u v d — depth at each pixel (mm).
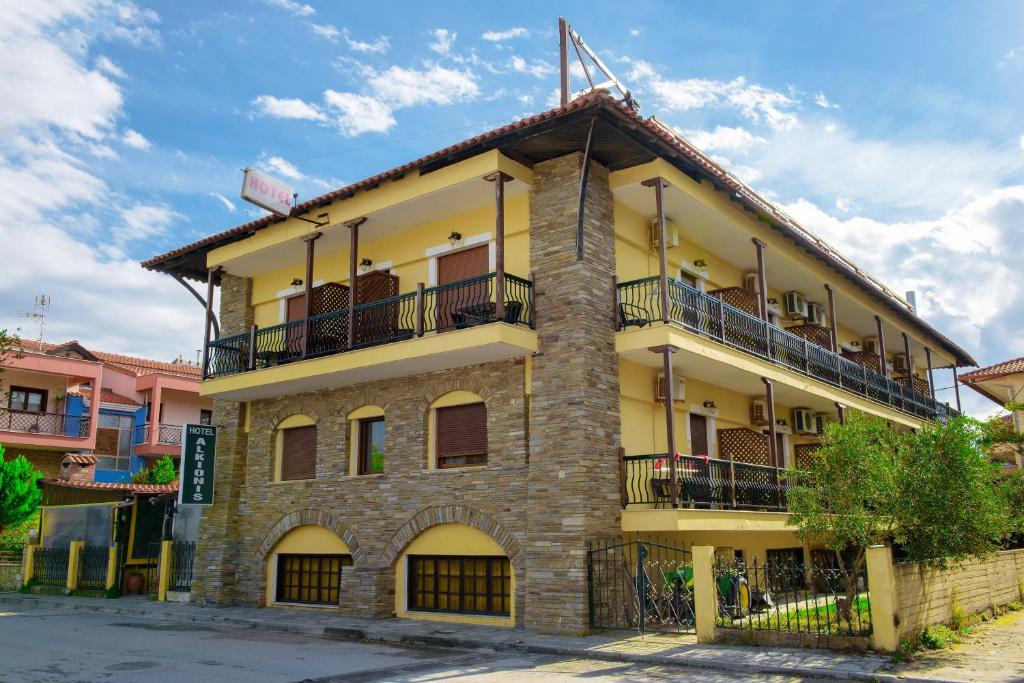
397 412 17172
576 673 10555
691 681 9859
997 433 13688
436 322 15875
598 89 14031
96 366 36156
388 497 16859
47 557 23781
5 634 14898
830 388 20484
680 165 15812
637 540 14289
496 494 15219
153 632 15344
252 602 18797
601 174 15945
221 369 20062
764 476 17281
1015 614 15539
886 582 10898
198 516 21250
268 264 20656
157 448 39656
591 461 14312
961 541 11875
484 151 15398
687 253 18797
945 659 10586
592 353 14836
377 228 18172
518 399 15336
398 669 10992
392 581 16406
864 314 25625
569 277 15078
